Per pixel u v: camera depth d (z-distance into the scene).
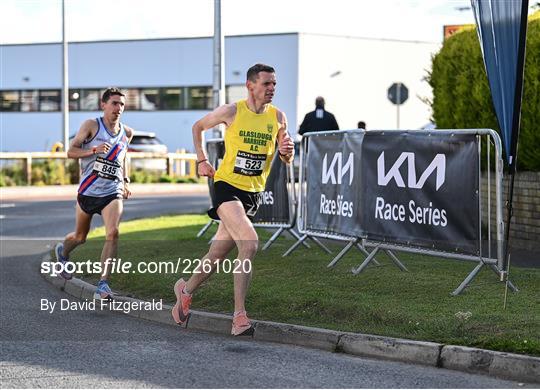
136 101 82.94
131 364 11.81
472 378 11.19
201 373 11.34
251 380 11.00
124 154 16.28
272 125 13.58
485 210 23.19
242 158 13.45
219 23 32.66
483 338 11.93
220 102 32.78
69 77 84.31
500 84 14.30
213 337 13.68
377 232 16.81
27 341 13.24
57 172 54.69
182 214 32.81
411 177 16.09
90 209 16.23
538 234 20.89
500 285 15.36
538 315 12.97
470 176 15.10
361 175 17.16
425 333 12.52
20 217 34.31
